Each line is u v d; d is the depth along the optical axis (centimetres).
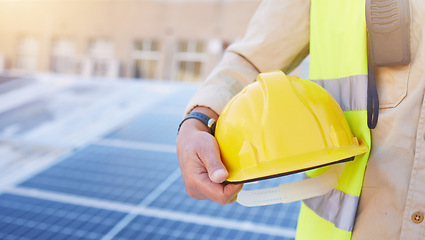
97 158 426
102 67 2256
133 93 670
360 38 110
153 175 384
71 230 292
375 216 104
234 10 2209
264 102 112
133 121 543
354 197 106
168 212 311
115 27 2400
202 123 121
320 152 106
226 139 114
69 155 434
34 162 418
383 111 106
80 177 383
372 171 106
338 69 120
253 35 141
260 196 108
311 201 121
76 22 2467
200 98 130
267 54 135
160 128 519
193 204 322
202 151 105
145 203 329
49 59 2531
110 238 280
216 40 2238
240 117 113
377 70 110
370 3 104
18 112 580
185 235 278
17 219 307
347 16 116
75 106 605
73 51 2498
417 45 101
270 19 136
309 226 124
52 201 338
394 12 100
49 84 718
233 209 308
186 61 2327
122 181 372
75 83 725
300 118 109
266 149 108
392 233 101
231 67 139
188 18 2284
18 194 350
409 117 101
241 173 105
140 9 2358
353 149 106
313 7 127
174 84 721
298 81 117
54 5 2492
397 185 101
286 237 265
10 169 400
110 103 617
